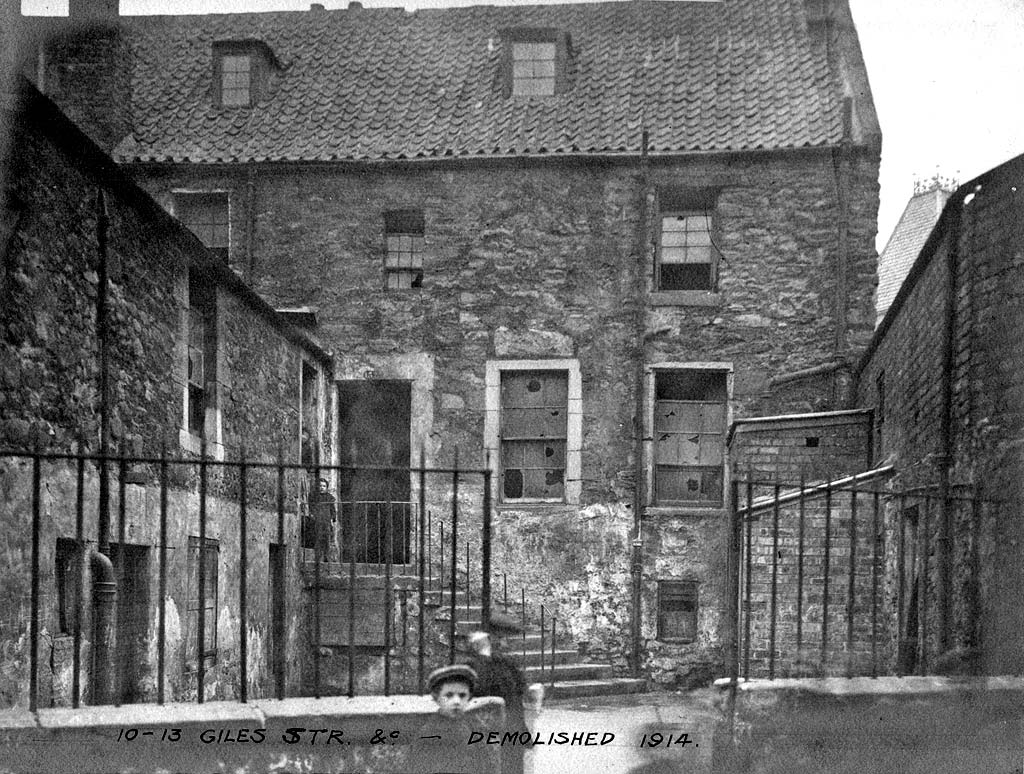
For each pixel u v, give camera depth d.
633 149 15.88
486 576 6.08
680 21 17.97
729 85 16.75
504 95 17.02
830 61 16.81
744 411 15.71
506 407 16.23
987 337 7.63
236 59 17.44
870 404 13.68
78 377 8.19
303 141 16.53
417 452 16.00
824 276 15.71
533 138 16.20
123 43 16.94
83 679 8.11
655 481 15.94
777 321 15.76
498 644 6.18
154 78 17.73
